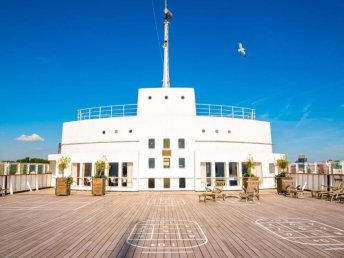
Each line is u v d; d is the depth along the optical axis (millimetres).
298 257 8602
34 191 28531
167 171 28656
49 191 28516
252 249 9391
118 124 30969
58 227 12617
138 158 28516
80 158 29391
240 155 29062
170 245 9844
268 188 29734
